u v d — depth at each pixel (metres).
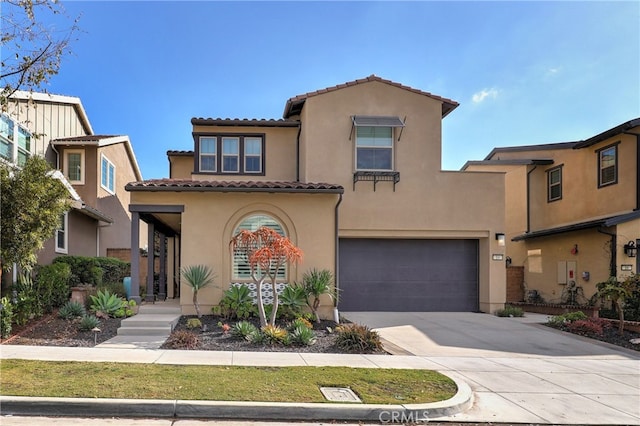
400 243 16.16
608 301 15.39
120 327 11.23
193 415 6.08
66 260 15.66
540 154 21.02
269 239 11.16
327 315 13.40
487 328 13.17
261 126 16.92
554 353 10.50
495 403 6.95
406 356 9.77
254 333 10.41
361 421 6.21
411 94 16.22
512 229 21.72
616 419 6.45
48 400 5.99
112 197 23.59
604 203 17.23
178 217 14.89
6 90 9.28
